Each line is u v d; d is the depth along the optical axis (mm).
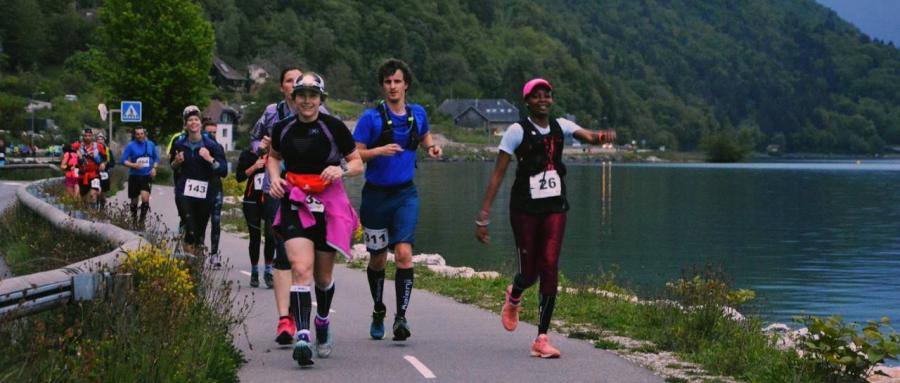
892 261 28781
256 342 8055
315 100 7098
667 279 23062
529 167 7715
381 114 7891
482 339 8484
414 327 9094
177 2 53531
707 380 6902
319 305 7480
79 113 115562
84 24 169500
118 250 7871
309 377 6793
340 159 7285
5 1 157125
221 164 11742
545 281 7695
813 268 27016
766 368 7180
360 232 19516
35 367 5500
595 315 9711
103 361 5727
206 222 11844
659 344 8195
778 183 90250
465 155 171625
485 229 7906
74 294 6570
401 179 8023
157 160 17547
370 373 6973
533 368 7246
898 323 17328
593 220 44281
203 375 6117
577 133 7762
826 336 7137
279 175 7293
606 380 6867
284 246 7805
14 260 13125
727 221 44781
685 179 99062
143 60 52906
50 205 15102
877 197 67000
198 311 7344
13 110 98938
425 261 17344
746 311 11977
